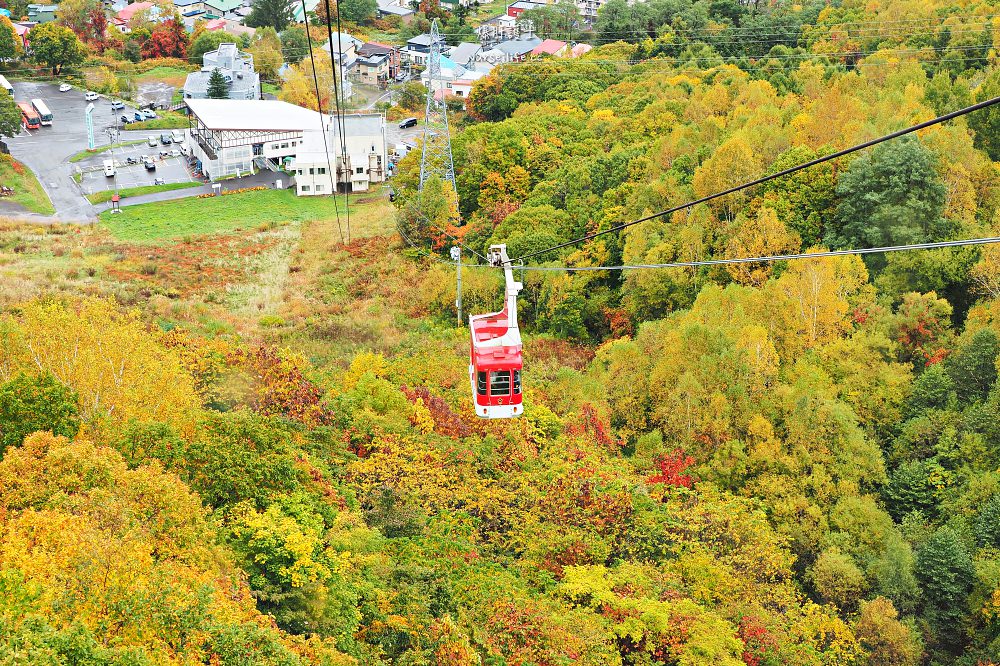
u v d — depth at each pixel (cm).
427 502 5594
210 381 6400
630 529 5888
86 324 5059
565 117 15088
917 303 7994
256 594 3794
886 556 6084
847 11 19288
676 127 12331
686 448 7094
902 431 7294
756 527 6134
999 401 6906
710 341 7594
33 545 3275
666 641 4847
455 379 8038
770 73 16312
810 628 5512
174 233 14025
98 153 18350
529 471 6397
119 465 3966
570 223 11388
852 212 9219
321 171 16512
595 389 7794
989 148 10425
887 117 10556
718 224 9794
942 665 5781
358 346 9375
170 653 3062
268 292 11269
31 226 13775
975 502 6456
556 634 4456
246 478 4466
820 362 7750
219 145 17025
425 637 4109
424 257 12406
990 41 15562
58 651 2675
